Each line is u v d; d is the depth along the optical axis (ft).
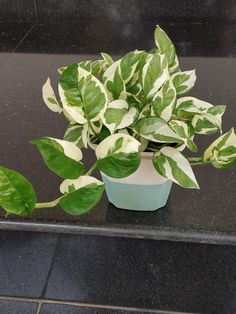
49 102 1.57
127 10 3.41
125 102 1.41
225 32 3.23
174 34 3.25
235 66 2.79
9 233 2.20
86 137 1.41
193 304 2.46
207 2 3.26
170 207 1.66
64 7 3.47
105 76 1.48
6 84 2.75
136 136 1.42
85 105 1.36
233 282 2.27
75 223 1.60
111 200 1.64
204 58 2.91
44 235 2.18
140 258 2.24
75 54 3.09
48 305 2.62
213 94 2.47
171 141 1.34
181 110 1.47
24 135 2.22
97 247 2.21
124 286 2.43
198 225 1.57
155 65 1.38
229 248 2.08
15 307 2.64
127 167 1.32
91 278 2.42
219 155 1.49
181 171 1.38
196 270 2.25
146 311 2.53
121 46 3.13
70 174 1.32
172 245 2.13
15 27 3.54
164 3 3.33
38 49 3.20
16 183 1.32
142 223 1.59
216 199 1.69
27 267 2.42
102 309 2.57
